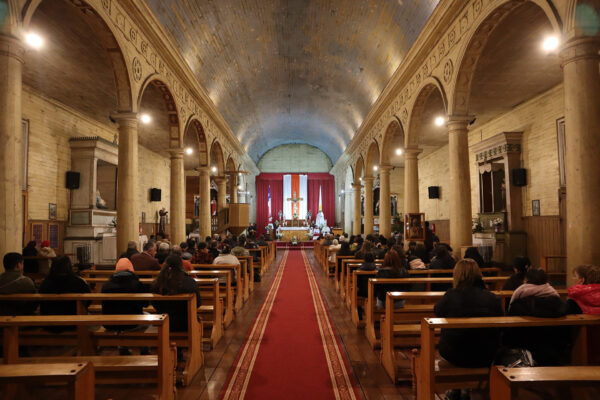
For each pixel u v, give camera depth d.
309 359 4.62
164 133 15.60
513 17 6.88
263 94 19.11
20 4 4.75
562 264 10.20
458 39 7.73
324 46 14.23
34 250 8.75
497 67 9.05
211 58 12.92
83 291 4.27
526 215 11.72
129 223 7.84
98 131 13.82
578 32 4.55
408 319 4.63
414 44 9.70
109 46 7.27
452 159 8.16
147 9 8.09
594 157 4.48
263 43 13.89
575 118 4.59
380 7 10.70
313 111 22.67
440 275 5.99
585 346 3.03
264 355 4.77
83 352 4.01
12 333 3.12
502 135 11.96
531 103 11.41
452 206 8.15
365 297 6.22
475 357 3.05
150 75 8.88
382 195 14.36
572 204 4.60
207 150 14.69
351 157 23.31
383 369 4.30
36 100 10.77
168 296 3.95
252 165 28.84
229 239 11.79
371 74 14.55
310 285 10.20
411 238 10.66
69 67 9.32
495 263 12.08
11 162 4.64
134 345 4.03
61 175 11.79
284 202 31.23
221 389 3.80
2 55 4.63
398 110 12.30
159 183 19.78
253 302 8.05
